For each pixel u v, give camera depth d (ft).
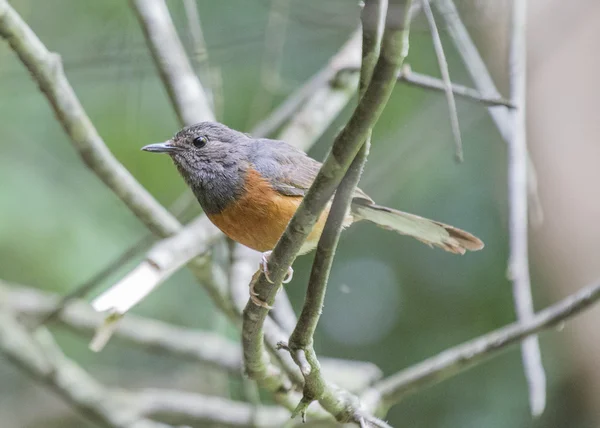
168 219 28.04
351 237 43.19
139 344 35.60
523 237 25.12
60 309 32.99
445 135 40.60
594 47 37.65
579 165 37.86
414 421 39.63
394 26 13.88
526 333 25.44
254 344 20.88
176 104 30.53
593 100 37.58
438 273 42.01
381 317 42.29
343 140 15.38
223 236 29.71
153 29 30.78
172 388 44.78
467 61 28.43
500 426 38.52
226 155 26.99
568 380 37.93
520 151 25.39
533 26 37.63
